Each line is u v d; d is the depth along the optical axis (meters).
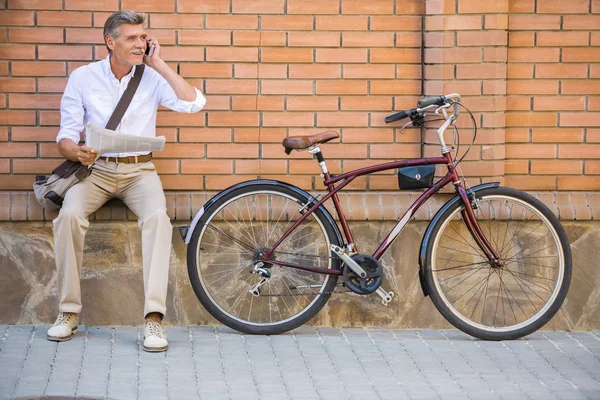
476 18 7.34
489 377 6.37
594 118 7.56
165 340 6.79
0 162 7.31
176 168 7.41
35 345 6.83
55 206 7.09
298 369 6.46
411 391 6.07
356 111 7.45
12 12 7.21
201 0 7.30
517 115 7.55
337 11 7.37
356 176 7.21
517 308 7.57
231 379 6.23
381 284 7.47
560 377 6.39
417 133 7.48
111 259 7.34
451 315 7.20
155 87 7.02
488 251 7.29
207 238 7.41
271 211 7.38
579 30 7.50
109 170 6.96
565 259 7.30
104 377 6.20
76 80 6.93
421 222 7.44
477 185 7.28
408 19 7.41
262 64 7.38
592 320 7.58
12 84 7.26
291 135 7.44
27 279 7.32
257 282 7.46
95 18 7.26
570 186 7.61
